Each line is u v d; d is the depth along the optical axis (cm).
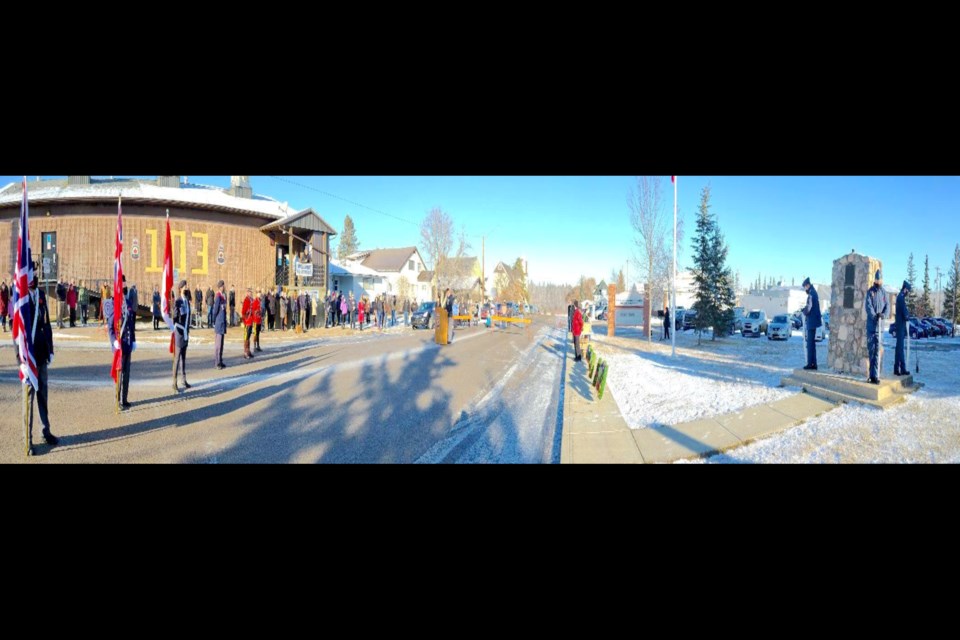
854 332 952
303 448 636
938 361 1507
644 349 1988
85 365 1228
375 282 4512
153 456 596
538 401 952
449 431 728
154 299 2150
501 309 4094
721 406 844
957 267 4625
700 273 2578
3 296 1786
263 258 2925
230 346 1767
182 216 2648
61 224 2603
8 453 594
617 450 637
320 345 1862
